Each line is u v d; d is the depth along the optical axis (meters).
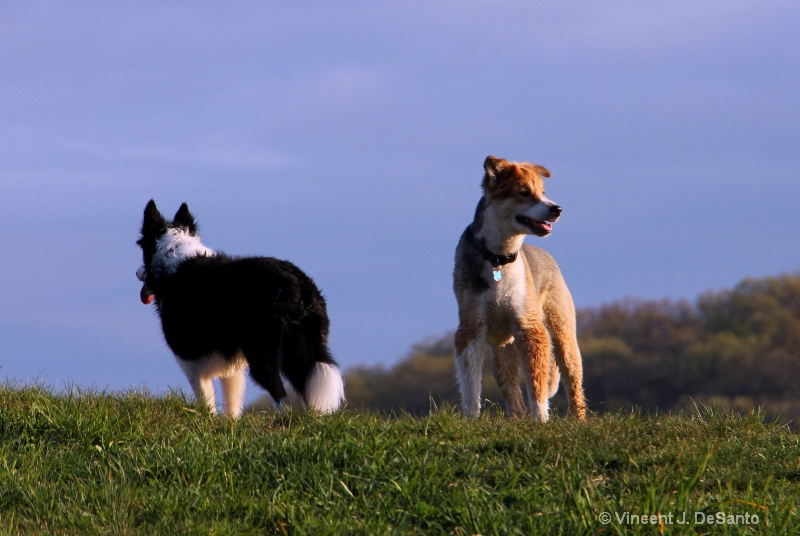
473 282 13.31
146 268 13.18
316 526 7.52
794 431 10.66
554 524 7.51
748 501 7.68
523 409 14.48
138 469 8.80
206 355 12.31
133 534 7.55
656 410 11.47
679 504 7.61
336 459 8.98
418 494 8.20
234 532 7.46
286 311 11.38
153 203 13.22
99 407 10.16
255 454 8.99
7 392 11.01
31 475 8.59
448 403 11.24
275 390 11.46
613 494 8.18
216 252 12.86
